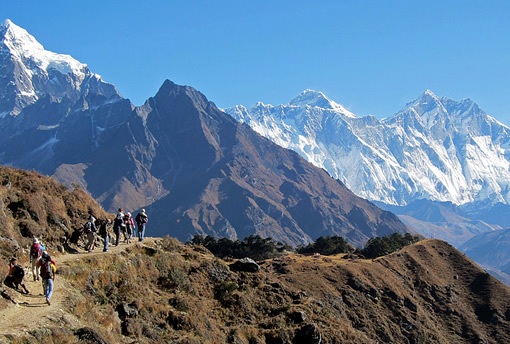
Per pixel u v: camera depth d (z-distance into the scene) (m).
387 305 89.62
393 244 129.12
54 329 21.19
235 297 37.97
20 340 19.81
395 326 84.44
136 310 28.59
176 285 35.47
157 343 27.14
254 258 114.56
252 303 38.72
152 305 30.08
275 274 91.19
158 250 37.66
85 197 39.38
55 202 35.28
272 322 36.41
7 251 27.56
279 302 40.84
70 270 27.91
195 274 38.72
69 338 21.36
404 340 82.19
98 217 38.59
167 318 30.11
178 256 39.84
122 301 29.08
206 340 29.89
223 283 39.31
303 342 35.47
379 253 123.50
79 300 25.23
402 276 103.31
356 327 79.69
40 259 23.98
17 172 36.44
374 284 93.69
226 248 121.50
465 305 99.81
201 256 42.94
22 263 27.72
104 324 25.58
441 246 121.06
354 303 85.38
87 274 28.55
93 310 25.58
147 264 34.97
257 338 33.56
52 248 31.36
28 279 25.92
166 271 36.41
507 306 97.75
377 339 78.94
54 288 25.56
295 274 90.69
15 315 21.81
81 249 33.47
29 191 34.44
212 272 40.41
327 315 42.06
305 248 141.25
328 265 97.12
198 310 32.97
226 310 36.53
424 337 84.12
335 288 88.12
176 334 28.89
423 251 116.69
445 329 91.62
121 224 36.44
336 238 142.25
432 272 108.62
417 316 90.06
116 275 30.69
